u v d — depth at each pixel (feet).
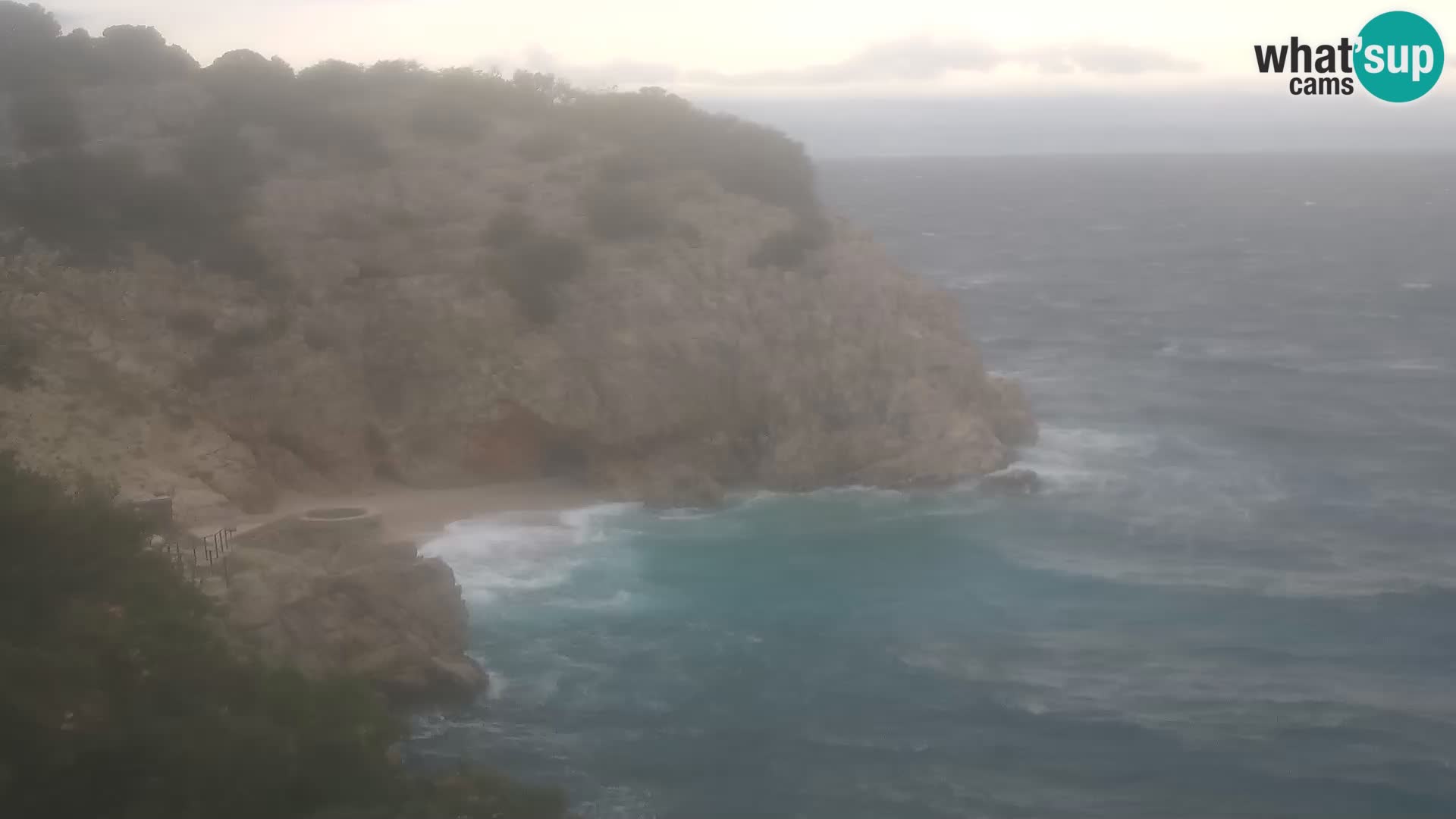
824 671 154.71
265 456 208.33
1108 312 456.04
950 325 253.44
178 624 98.58
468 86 283.18
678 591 178.09
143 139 247.09
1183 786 130.41
